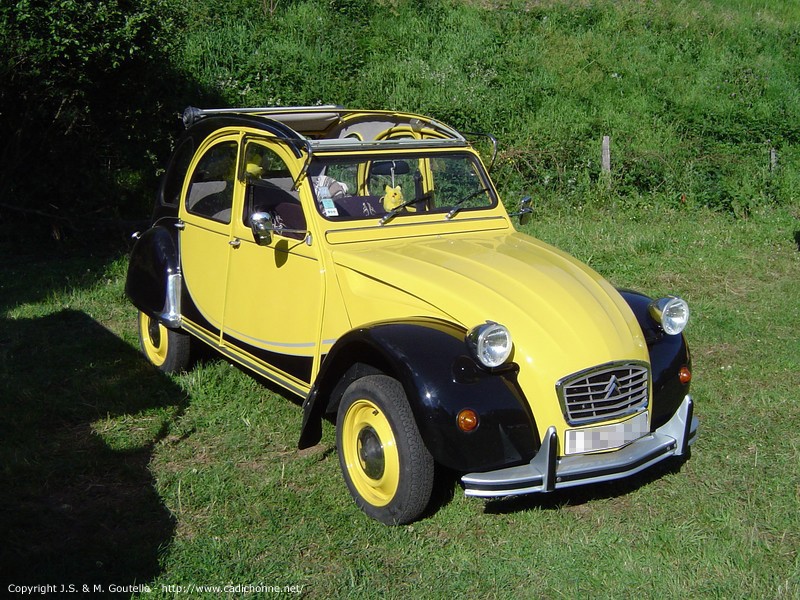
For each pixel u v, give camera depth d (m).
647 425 4.23
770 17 22.45
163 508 4.32
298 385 4.83
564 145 12.75
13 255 9.45
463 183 5.38
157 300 5.93
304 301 4.77
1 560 3.77
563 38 18.56
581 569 3.81
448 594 3.62
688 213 12.00
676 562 3.88
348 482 4.36
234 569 3.77
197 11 15.92
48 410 5.42
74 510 4.28
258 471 4.74
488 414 3.78
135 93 9.70
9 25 8.66
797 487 4.59
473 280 4.29
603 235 10.59
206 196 5.64
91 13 8.98
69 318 7.34
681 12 21.27
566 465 3.91
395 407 3.97
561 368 3.93
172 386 5.91
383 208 5.02
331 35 16.41
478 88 15.30
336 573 3.77
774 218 11.71
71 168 9.65
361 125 5.99
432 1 19.02
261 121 5.06
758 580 3.72
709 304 7.96
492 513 4.31
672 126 15.03
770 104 16.61
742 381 6.18
